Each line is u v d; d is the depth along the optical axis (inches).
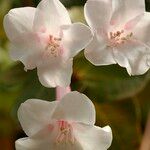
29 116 9.0
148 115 12.1
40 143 9.3
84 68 11.1
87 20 9.1
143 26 9.7
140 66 9.4
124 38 9.6
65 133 9.4
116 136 12.1
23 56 9.2
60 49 9.4
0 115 12.7
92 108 8.8
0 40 12.3
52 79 9.1
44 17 9.2
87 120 8.9
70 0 11.0
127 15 9.5
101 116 12.1
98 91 11.5
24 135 12.9
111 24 9.5
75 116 8.9
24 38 9.3
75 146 9.4
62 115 8.9
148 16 9.6
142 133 12.6
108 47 9.3
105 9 9.2
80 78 11.2
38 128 9.1
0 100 12.5
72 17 10.4
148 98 12.4
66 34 9.3
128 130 12.1
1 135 12.9
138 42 9.7
